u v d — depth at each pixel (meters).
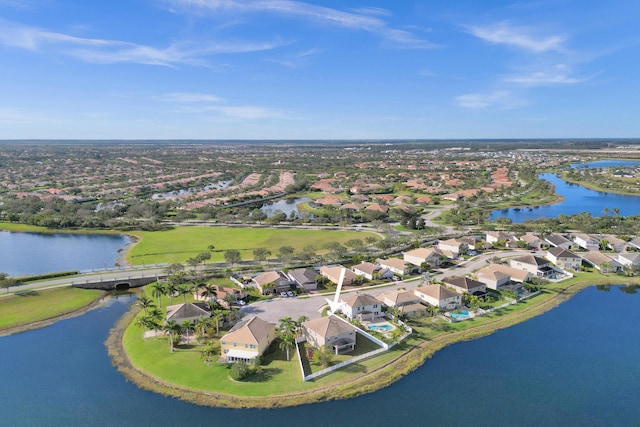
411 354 91.81
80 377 83.56
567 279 141.50
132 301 124.38
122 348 95.19
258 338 87.88
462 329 104.31
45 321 109.44
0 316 108.75
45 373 85.06
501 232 199.50
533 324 108.56
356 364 86.94
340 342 91.50
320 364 86.31
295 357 89.12
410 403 75.75
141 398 76.69
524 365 89.00
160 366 85.94
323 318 97.12
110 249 183.88
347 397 76.81
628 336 102.69
